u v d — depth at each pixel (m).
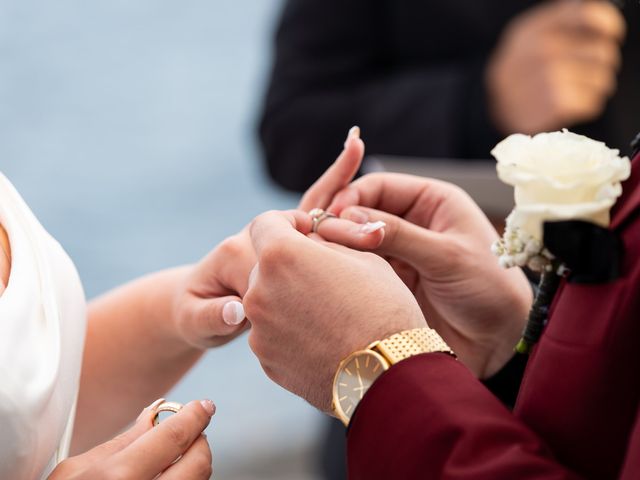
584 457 0.72
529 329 0.79
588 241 0.71
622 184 0.74
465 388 0.74
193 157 2.86
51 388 0.78
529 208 0.71
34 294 0.81
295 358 0.79
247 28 2.93
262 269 0.79
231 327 0.94
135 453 0.80
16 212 0.86
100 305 1.07
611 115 1.47
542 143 0.73
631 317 0.70
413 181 0.96
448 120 1.53
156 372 1.05
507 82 1.49
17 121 2.78
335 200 0.94
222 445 2.34
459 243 0.92
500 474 0.69
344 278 0.78
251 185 2.87
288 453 2.33
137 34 2.86
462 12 1.62
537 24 1.47
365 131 1.58
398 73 1.65
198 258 2.70
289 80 1.67
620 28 1.46
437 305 0.96
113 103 2.84
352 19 1.66
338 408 0.76
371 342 0.77
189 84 2.89
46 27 2.81
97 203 2.77
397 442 0.73
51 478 0.80
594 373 0.71
